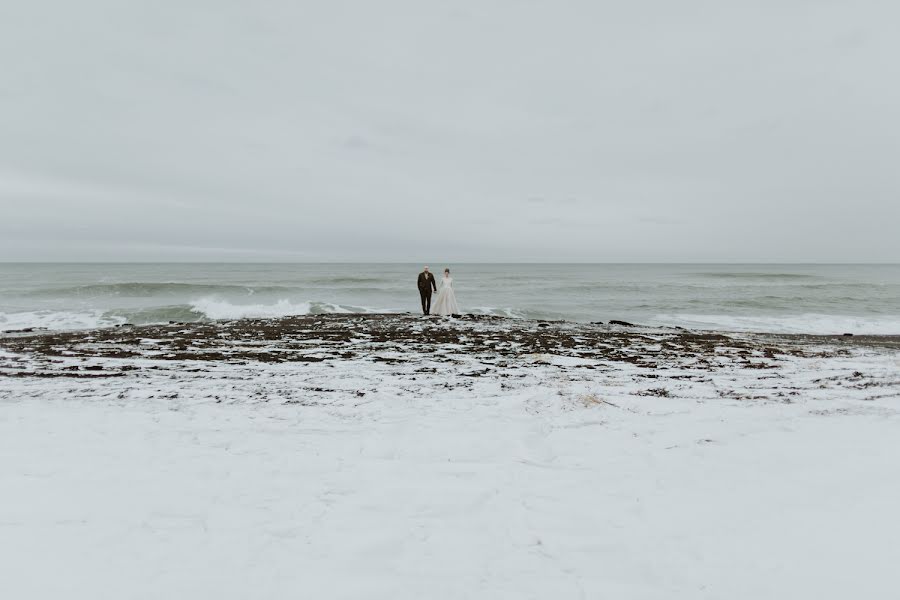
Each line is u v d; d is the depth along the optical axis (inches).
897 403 258.5
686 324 786.2
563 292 1395.2
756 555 112.0
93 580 101.7
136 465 166.1
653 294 1328.7
